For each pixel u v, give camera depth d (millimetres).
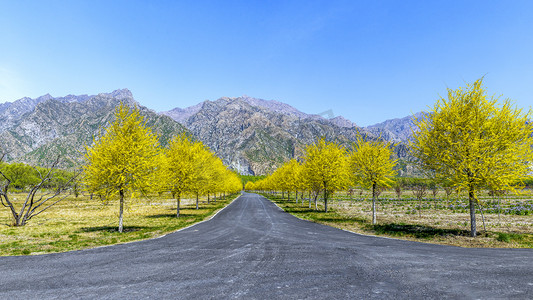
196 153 27297
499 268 6711
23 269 7074
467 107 12797
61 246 10977
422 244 10836
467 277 5941
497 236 12195
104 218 25188
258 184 126438
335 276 6125
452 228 15734
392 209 32094
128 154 16297
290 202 49844
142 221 22141
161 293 5078
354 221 20109
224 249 9797
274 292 5051
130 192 16688
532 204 31750
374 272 6438
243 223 19141
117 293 5117
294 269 6809
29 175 64062
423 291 5031
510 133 11656
